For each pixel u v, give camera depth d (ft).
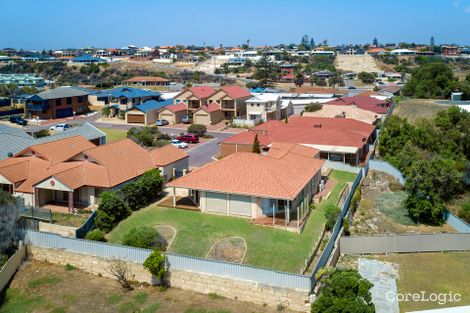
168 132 289.94
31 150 164.86
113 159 157.99
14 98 401.08
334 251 119.03
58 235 123.03
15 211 130.72
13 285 116.47
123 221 135.54
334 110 287.28
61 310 105.40
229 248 118.93
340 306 85.46
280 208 136.98
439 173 147.02
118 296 108.99
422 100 315.78
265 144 204.23
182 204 147.02
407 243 124.47
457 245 124.47
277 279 100.99
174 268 110.11
